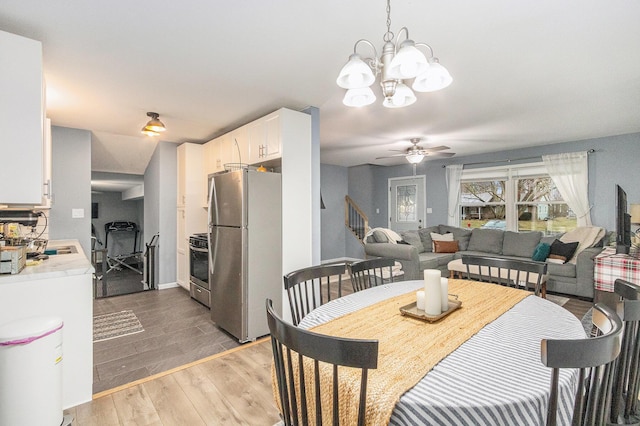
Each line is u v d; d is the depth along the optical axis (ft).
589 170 16.37
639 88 9.57
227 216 10.20
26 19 5.81
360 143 17.34
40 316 5.57
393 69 4.73
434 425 2.77
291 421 3.57
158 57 7.34
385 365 3.50
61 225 13.15
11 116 5.63
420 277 16.37
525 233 17.34
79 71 8.00
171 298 14.23
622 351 3.86
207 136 14.87
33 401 4.98
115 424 5.93
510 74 8.57
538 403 2.90
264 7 5.54
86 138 13.69
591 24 6.21
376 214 26.27
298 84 8.95
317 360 2.88
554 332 4.40
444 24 6.15
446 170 22.00
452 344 4.01
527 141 16.94
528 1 5.48
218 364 8.21
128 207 30.07
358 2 5.42
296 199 10.66
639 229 13.94
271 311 3.56
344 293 14.99
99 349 9.10
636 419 3.92
